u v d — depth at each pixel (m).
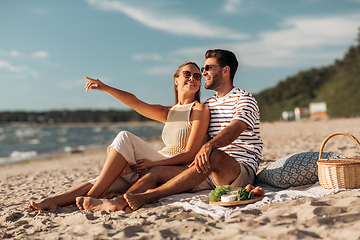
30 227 2.40
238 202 2.43
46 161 13.71
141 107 3.37
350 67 51.03
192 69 3.22
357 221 1.78
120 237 1.93
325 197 2.36
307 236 1.69
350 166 2.51
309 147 7.09
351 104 39.22
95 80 3.22
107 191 2.87
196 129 3.04
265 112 72.06
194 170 2.66
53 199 2.75
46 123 159.88
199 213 2.32
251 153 3.04
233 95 3.09
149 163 2.90
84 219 2.38
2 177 7.29
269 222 1.97
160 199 2.69
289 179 2.96
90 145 26.23
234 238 1.76
